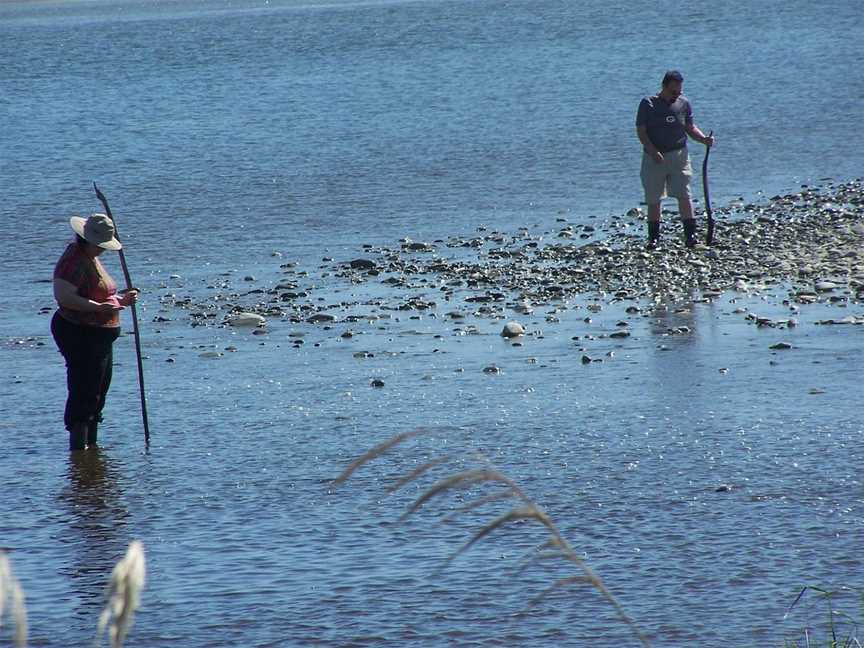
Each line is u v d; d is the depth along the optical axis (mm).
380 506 34406
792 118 128250
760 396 43375
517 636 25719
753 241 73500
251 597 28344
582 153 112875
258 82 186000
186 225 89312
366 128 135875
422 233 82938
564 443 39219
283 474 37562
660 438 39188
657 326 55594
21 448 41594
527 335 55250
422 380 48281
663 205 88625
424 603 27609
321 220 89250
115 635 10016
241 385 48938
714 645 24875
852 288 61031
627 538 30984
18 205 99562
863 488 33562
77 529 33469
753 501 33094
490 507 33906
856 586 27359
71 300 40562
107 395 48469
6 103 173125
